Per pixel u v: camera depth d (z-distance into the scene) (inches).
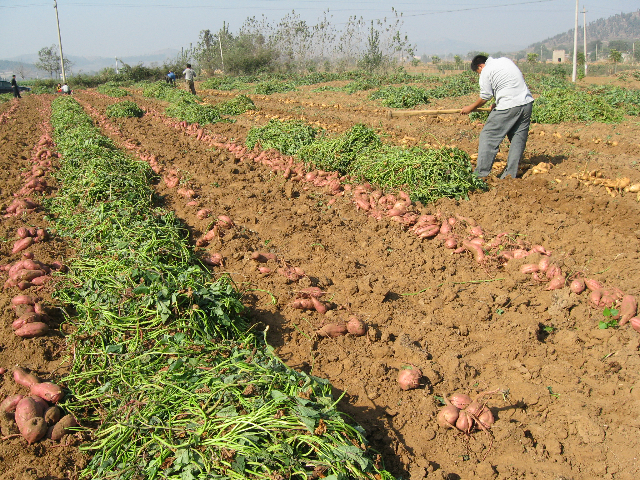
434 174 335.6
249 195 359.6
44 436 143.3
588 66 2139.5
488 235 269.9
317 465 113.7
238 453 118.5
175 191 386.3
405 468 133.3
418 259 252.8
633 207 301.3
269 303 217.8
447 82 1055.0
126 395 150.1
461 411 146.6
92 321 191.2
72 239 290.2
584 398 155.5
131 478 121.3
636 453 135.6
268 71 1941.4
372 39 1530.5
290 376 139.7
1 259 262.5
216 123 703.7
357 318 194.4
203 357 163.2
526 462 135.3
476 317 198.1
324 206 337.7
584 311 198.5
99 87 1895.9
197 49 2336.4
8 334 190.7
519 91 344.8
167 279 199.2
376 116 708.0
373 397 160.1
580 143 490.0
